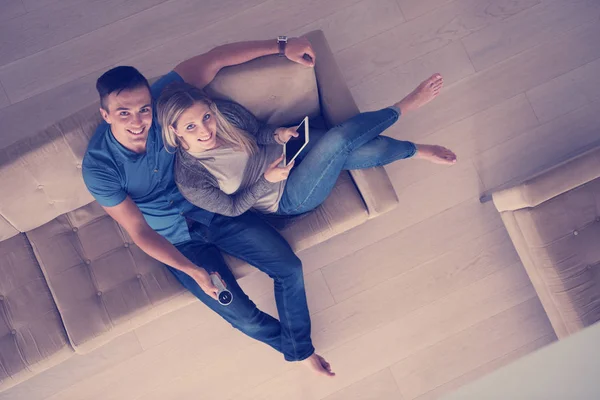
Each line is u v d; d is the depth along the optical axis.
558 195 2.18
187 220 2.08
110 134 1.86
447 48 2.67
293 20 2.66
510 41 2.69
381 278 2.61
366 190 2.12
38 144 1.93
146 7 2.62
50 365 2.12
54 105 2.58
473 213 2.65
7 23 2.58
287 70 1.95
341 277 2.61
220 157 1.95
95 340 2.11
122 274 2.15
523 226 2.23
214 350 2.56
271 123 2.11
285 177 1.92
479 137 2.66
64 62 2.59
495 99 2.67
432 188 2.64
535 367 0.99
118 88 1.74
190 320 2.56
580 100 2.69
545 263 2.20
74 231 2.19
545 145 2.67
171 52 2.62
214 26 2.64
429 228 2.64
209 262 2.09
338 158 1.99
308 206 2.09
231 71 1.93
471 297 2.63
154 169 1.94
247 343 2.57
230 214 2.02
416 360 2.60
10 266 2.15
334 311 2.60
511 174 2.66
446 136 2.66
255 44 1.94
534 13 2.70
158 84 1.91
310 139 2.12
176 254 2.00
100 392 2.53
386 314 2.60
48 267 2.15
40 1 2.60
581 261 2.16
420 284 2.62
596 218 2.18
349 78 2.66
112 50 2.60
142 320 2.13
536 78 2.68
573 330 2.22
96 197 1.92
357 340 2.59
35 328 2.11
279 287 2.14
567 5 2.67
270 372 2.56
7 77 2.57
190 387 2.55
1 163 1.92
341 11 2.67
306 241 2.16
